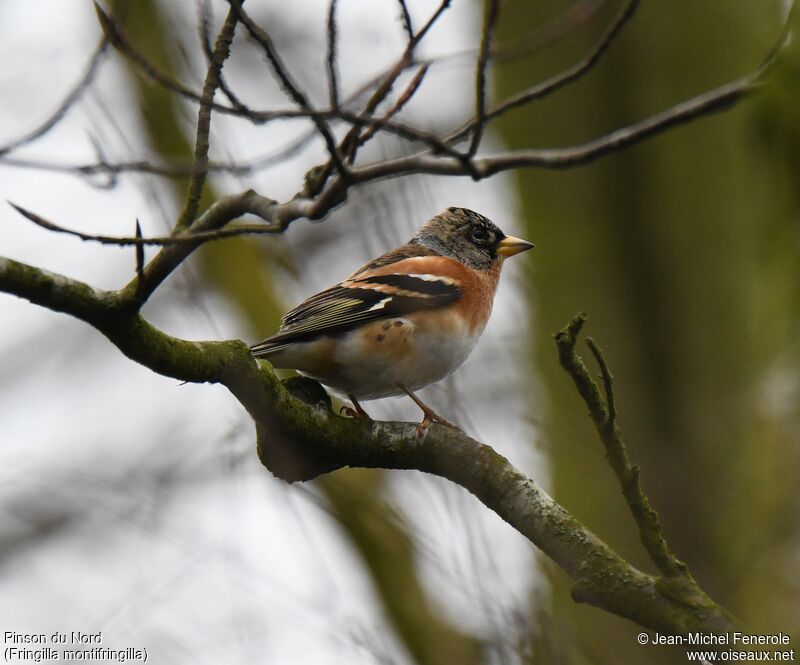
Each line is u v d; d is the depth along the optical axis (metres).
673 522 14.36
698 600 6.68
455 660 11.75
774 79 7.18
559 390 14.82
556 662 8.84
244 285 13.45
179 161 12.24
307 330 9.96
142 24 13.66
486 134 17.22
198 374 7.15
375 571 12.03
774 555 7.75
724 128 16.09
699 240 15.94
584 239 16.23
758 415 8.33
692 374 15.46
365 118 7.77
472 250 11.98
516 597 8.70
